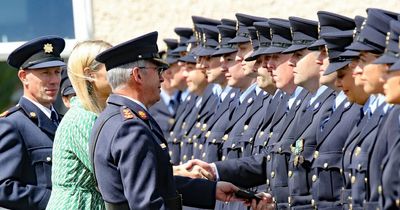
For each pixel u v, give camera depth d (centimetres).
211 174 1614
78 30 2408
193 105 2142
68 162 1352
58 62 1541
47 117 1541
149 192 1246
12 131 1507
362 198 1325
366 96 1364
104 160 1280
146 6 2400
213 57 1902
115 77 1306
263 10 2270
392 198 1232
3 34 2453
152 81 1312
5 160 1495
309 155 1485
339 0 2181
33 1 2452
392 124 1262
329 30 1461
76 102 1376
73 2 2403
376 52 1279
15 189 1486
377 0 2139
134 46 1301
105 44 1373
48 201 1498
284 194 1548
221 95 1925
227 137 1792
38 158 1515
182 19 2375
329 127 1456
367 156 1315
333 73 1453
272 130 1630
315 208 1452
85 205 1349
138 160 1255
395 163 1230
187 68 2052
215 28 1920
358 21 1357
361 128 1376
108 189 1281
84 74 1355
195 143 1992
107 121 1288
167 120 2309
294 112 1570
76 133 1346
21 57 1538
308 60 1516
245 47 1769
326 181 1441
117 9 2408
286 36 1582
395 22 1243
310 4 2216
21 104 1538
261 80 1647
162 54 2311
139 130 1268
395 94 1216
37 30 2448
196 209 1892
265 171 1625
